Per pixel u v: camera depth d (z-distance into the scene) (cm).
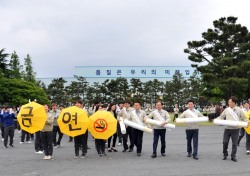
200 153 1395
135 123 1312
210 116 3997
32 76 7000
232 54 4100
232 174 946
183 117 1273
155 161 1186
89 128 1278
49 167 1068
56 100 6906
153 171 991
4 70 5716
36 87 5447
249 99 4150
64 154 1391
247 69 3866
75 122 1216
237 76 4006
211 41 4147
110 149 1468
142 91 7031
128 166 1080
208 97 4272
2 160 1227
